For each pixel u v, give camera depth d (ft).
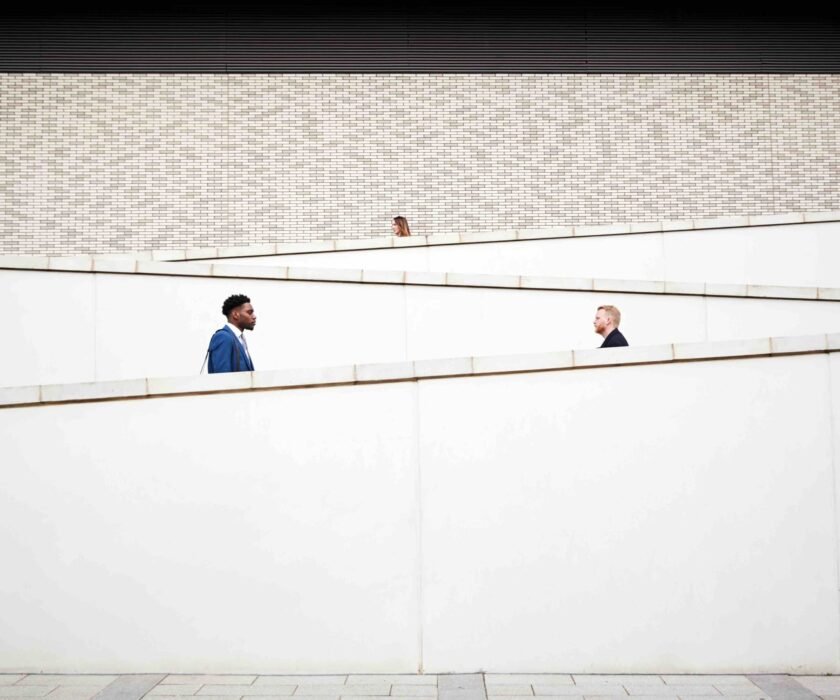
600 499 18.21
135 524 18.30
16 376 32.53
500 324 34.78
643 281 35.55
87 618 18.12
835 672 17.75
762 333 35.78
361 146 57.36
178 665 18.04
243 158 56.95
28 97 56.59
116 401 18.51
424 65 58.13
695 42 58.95
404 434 18.40
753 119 58.49
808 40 59.26
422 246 42.04
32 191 56.08
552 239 42.39
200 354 33.24
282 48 57.93
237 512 18.30
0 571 18.20
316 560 18.21
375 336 34.24
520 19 58.65
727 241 42.60
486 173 57.47
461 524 18.22
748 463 18.16
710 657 17.89
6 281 32.78
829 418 18.17
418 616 18.08
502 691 16.57
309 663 18.03
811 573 17.94
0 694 16.42
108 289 33.14
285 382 18.47
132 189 56.39
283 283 34.04
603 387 18.42
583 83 58.39
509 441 18.37
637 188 57.77
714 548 18.07
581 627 18.01
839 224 42.55
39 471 18.37
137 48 57.36
